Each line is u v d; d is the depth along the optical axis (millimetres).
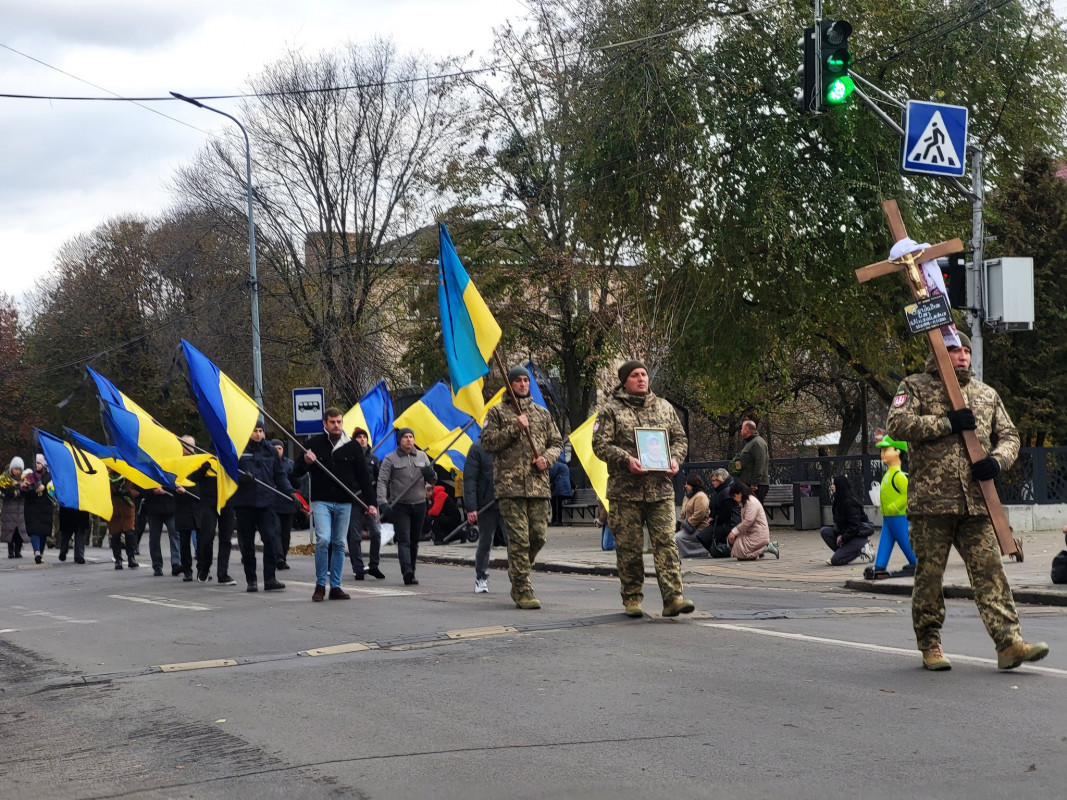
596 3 27531
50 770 5895
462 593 13195
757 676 7270
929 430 7062
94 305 51438
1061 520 18859
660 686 7051
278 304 39719
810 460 22219
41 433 19734
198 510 16688
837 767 5199
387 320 38719
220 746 6117
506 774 5281
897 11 23156
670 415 10039
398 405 38188
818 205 23672
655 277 26297
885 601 11852
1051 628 9375
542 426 11164
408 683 7484
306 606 12180
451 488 23703
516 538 11047
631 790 4965
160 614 12344
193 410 48031
